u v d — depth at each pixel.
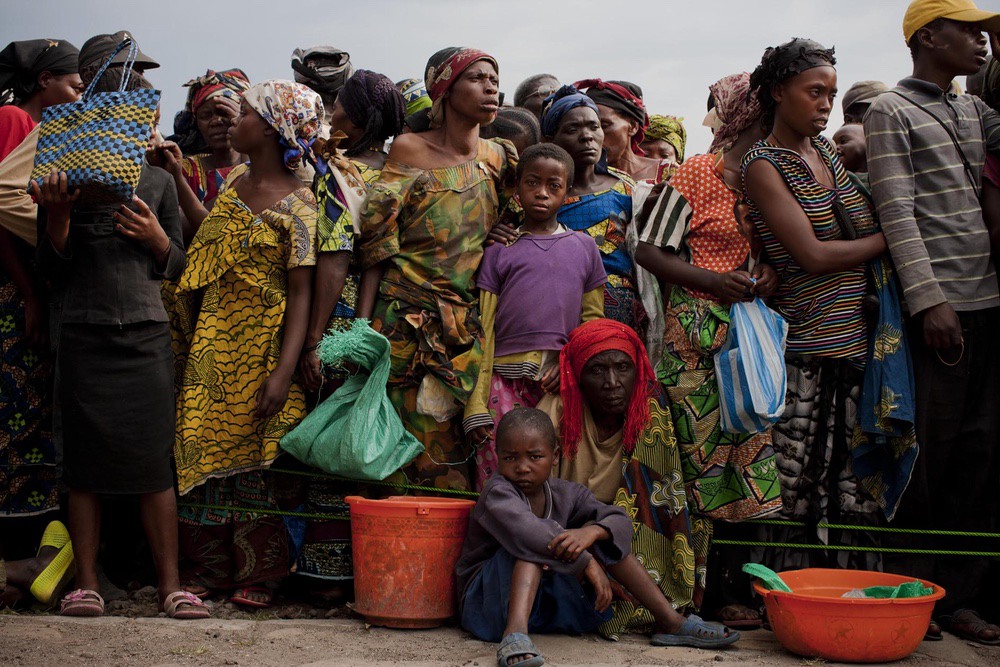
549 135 5.03
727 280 4.28
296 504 4.61
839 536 4.56
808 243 4.22
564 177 4.50
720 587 4.58
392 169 4.66
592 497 4.12
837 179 4.44
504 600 3.85
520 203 4.59
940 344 4.21
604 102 5.78
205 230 4.51
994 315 4.45
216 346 4.44
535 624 4.01
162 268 4.26
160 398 4.20
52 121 4.05
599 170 5.12
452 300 4.47
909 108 4.39
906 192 4.30
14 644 3.55
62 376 4.14
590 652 3.83
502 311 4.48
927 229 4.38
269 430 4.36
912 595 3.95
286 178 4.56
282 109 4.43
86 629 3.83
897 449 4.29
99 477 4.10
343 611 4.45
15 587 4.29
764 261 4.50
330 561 4.53
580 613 4.00
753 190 4.34
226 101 5.41
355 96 5.13
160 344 4.23
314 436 4.29
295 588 4.86
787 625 3.88
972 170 4.43
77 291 4.13
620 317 4.75
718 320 4.32
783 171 4.30
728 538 4.56
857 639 3.75
